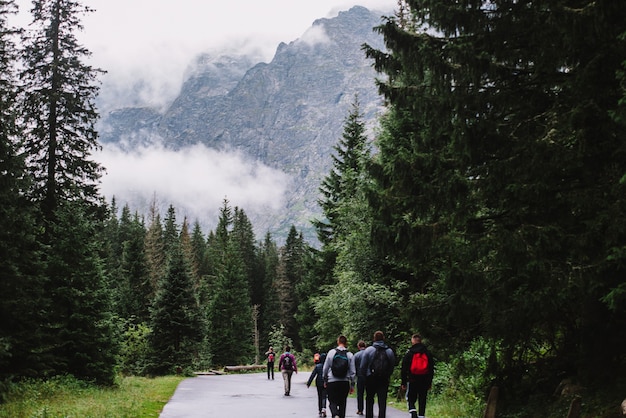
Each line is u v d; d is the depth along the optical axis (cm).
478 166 1117
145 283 6072
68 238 2192
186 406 1728
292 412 1573
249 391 2461
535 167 983
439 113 1116
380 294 1952
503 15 1066
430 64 1094
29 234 1756
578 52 979
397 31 1139
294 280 9894
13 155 1700
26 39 2475
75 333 2122
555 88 1084
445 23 1106
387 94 1197
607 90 927
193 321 4612
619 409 928
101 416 1321
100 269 2262
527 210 1047
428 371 1158
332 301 2247
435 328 1330
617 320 1080
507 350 1266
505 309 1089
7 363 1725
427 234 1123
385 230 1172
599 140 960
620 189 898
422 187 1127
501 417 1163
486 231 1111
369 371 1190
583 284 934
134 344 4350
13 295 1695
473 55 1047
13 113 1703
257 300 10481
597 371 1066
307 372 4931
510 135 1064
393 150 1878
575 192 957
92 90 2530
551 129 978
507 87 1105
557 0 954
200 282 8375
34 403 1511
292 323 9325
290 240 10269
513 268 1040
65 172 2467
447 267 1132
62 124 2478
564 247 993
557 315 1173
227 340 6712
